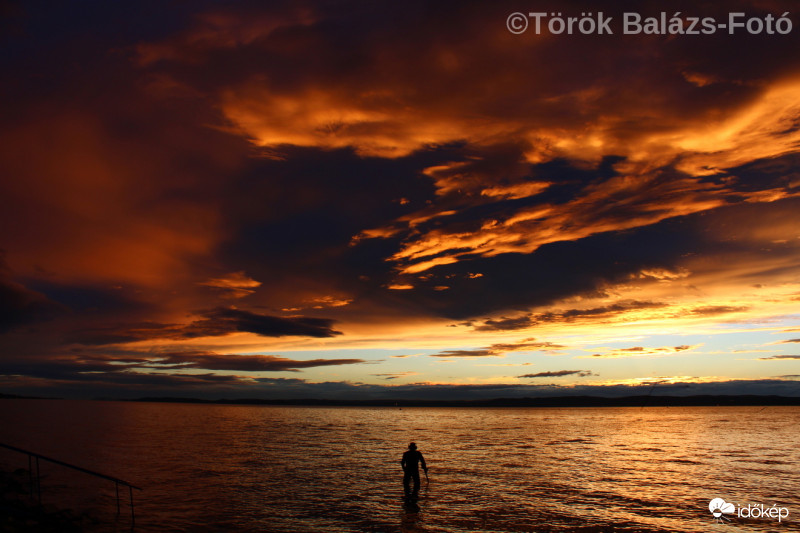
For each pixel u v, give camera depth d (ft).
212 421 350.84
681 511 64.95
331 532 53.26
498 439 192.75
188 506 64.85
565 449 152.25
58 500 67.10
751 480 91.61
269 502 68.08
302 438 192.34
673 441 187.01
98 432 206.18
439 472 99.50
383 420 408.87
